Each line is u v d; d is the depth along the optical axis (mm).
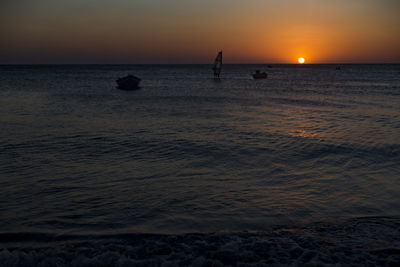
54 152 10070
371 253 4215
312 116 18047
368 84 50125
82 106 23281
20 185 7094
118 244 4512
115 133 13109
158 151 10180
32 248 4449
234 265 3934
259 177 7660
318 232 4891
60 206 5977
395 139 11539
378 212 5645
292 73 118188
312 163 8805
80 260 4035
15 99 27672
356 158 9219
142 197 6418
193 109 21547
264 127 14461
